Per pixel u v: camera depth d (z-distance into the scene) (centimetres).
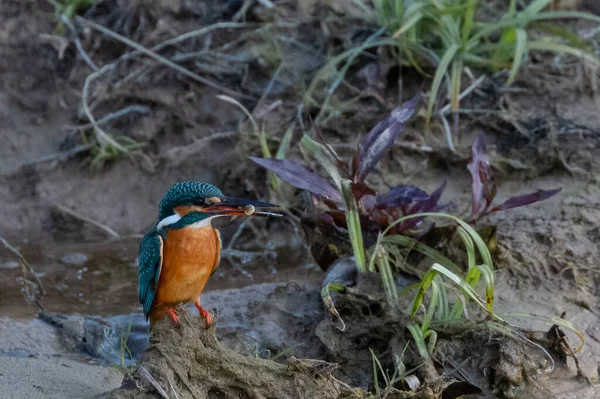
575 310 910
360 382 840
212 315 718
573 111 1199
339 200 923
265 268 1102
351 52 1255
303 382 720
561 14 1232
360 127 1228
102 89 1327
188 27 1373
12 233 1230
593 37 1320
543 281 952
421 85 1252
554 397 793
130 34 1376
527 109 1211
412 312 848
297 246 1160
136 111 1310
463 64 1241
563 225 1026
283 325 925
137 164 1279
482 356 828
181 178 1261
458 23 1246
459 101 1230
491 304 819
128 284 1070
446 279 944
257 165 1222
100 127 1310
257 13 1359
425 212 954
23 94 1355
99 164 1279
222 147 1268
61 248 1184
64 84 1357
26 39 1384
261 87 1305
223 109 1298
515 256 978
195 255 765
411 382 775
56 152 1307
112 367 810
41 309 985
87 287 1062
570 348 825
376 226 953
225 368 706
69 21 1388
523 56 1261
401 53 1257
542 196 948
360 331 863
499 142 1178
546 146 1144
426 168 1170
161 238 764
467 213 1085
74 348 905
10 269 1118
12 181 1284
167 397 666
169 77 1322
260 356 882
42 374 750
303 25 1338
